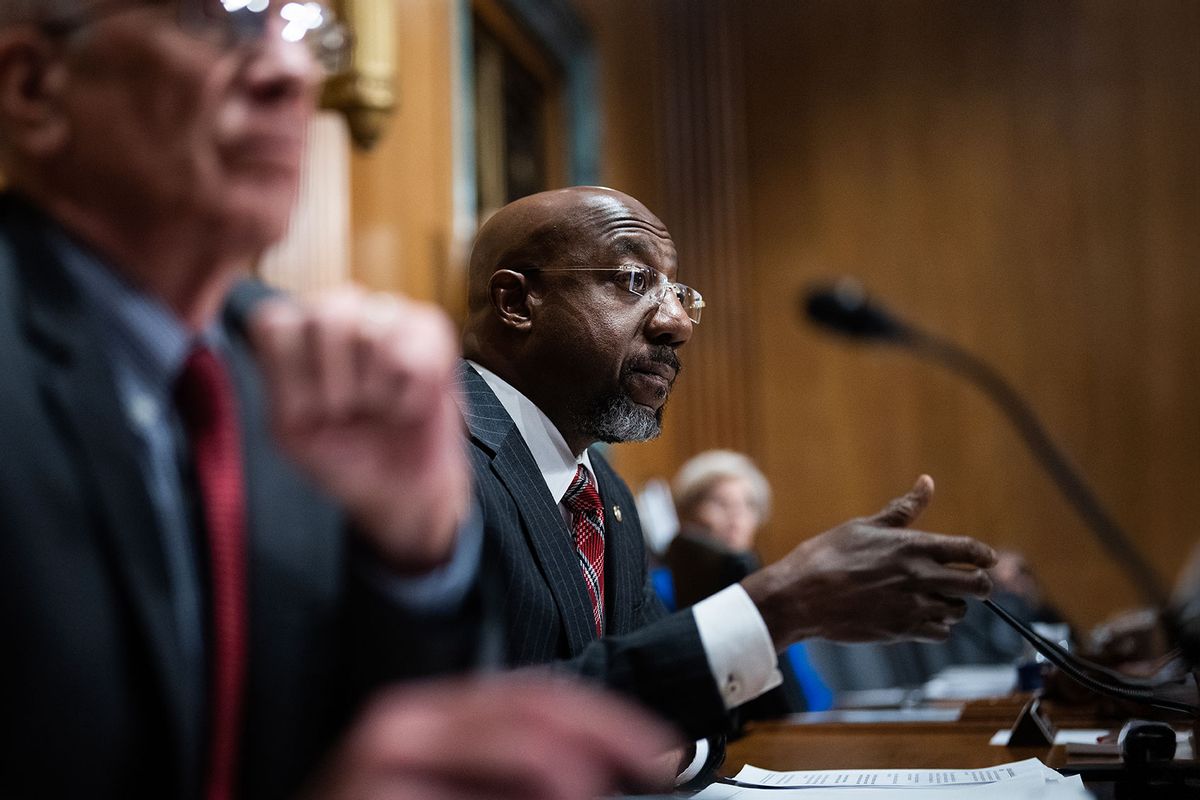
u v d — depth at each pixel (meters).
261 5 0.71
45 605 0.70
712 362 8.05
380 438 0.67
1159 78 7.66
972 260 7.89
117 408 0.75
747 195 8.30
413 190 4.64
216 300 0.78
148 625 0.71
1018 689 2.73
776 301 8.17
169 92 0.70
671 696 1.22
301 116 0.75
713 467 4.09
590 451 1.86
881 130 8.15
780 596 1.25
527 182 6.17
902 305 7.99
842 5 8.30
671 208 8.20
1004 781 1.30
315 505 0.81
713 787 1.38
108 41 0.70
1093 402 7.57
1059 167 7.79
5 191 0.79
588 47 6.84
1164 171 7.60
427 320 0.67
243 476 0.79
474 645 0.74
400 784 0.47
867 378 7.98
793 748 1.78
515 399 1.70
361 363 0.65
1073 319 7.66
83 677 0.69
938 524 7.75
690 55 8.33
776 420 8.10
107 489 0.73
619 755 0.48
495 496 1.50
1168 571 7.32
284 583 0.77
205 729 0.74
